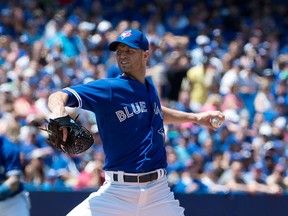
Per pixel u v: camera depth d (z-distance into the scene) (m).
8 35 56.22
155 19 61.59
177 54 52.06
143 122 19.89
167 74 50.56
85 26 54.88
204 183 38.97
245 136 44.91
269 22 65.94
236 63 53.19
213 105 47.84
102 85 19.38
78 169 39.38
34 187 34.16
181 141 41.75
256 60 55.50
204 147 41.84
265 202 34.56
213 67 50.94
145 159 19.78
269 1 69.31
